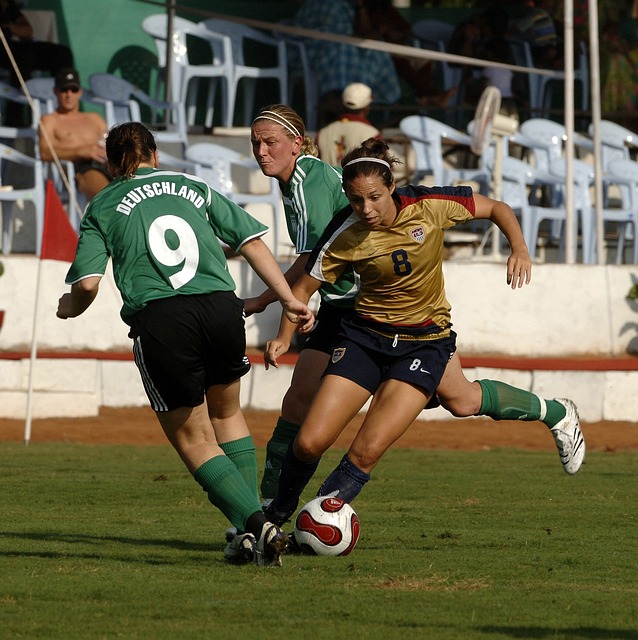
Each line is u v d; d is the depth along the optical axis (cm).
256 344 5456
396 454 4053
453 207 2014
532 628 1527
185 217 1872
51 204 4138
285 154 2211
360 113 5750
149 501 2795
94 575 1852
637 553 2133
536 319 5416
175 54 6838
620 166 6406
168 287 1845
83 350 5266
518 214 6034
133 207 1870
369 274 1989
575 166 6275
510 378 5169
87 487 3031
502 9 6769
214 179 5981
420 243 1972
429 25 7125
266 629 1502
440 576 1888
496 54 6675
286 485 2133
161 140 6203
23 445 4162
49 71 6369
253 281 5378
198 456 1917
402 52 5909
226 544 2177
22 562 1964
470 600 1702
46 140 5209
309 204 2197
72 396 5025
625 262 6538
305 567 1942
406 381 1995
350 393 2017
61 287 5247
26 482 3117
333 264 1992
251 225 1898
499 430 4797
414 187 2020
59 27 6956
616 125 6875
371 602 1677
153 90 6975
